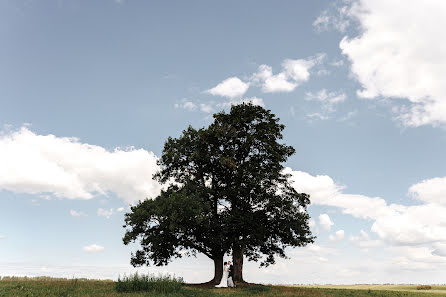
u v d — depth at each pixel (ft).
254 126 107.55
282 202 100.22
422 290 105.91
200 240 102.32
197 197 97.04
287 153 108.88
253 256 105.81
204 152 105.50
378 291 95.96
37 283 65.16
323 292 84.43
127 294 54.19
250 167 100.68
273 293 74.59
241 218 96.53
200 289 74.38
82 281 76.74
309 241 102.17
